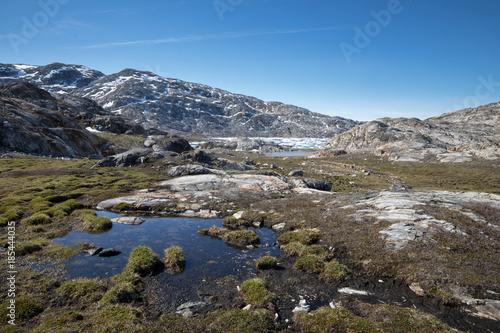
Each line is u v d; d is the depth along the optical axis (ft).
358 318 37.55
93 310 39.63
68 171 173.47
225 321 36.96
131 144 382.01
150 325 35.91
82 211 94.73
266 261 57.41
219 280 51.90
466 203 80.07
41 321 36.40
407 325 35.58
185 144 340.80
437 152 484.74
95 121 469.16
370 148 626.64
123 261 58.90
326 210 91.25
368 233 67.26
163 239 74.33
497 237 60.54
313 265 55.88
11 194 110.32
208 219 95.35
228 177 155.84
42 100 426.92
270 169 327.47
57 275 51.03
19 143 232.53
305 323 38.06
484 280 46.19
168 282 50.72
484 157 426.51
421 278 48.65
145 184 142.82
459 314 40.24
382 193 97.55
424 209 74.38
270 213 97.66
